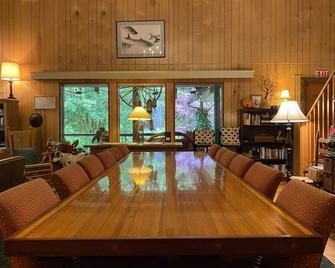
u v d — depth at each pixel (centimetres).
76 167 242
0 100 725
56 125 787
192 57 777
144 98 786
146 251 122
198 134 761
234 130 754
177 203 174
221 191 204
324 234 140
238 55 774
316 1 770
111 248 122
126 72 763
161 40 777
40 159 780
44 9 787
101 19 781
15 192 156
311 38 771
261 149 747
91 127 802
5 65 750
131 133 791
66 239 122
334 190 430
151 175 268
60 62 787
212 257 169
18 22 789
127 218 147
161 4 777
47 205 175
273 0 773
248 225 137
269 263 159
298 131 745
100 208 164
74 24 783
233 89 773
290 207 167
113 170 297
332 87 555
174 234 127
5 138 730
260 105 768
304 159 651
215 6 775
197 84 779
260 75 774
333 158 435
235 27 775
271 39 774
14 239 122
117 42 779
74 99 802
